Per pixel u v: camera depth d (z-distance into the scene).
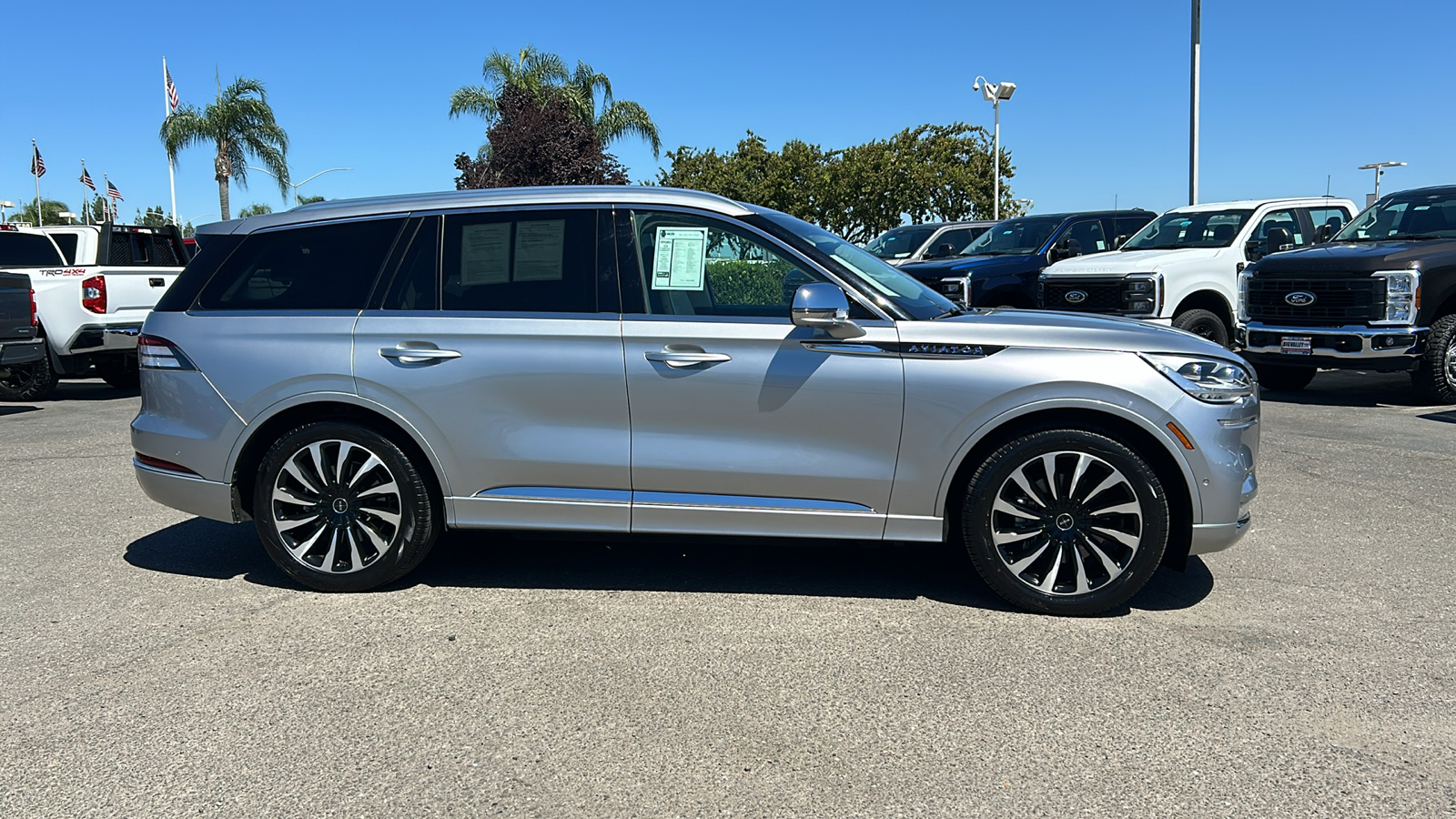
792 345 4.11
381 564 4.42
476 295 4.34
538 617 4.19
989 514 4.11
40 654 3.83
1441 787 2.84
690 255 4.27
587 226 4.34
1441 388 9.39
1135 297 10.66
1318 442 7.78
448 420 4.29
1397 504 5.91
